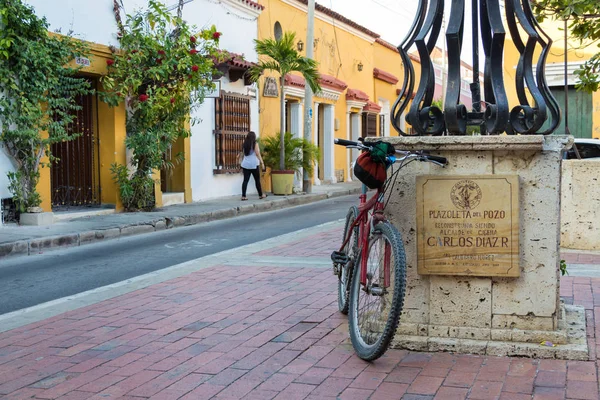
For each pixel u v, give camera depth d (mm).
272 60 20953
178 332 5188
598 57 6957
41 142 11742
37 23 11445
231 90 18531
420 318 4660
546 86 4625
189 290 6758
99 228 11555
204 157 17328
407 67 4898
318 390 3855
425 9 4934
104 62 13672
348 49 27562
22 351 4891
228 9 18516
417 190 4590
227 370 4254
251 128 19719
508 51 15852
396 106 4906
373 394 3766
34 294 7188
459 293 4574
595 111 15852
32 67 11594
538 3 6633
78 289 7418
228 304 6070
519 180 4434
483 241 4477
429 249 4578
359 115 28672
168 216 13422
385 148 4398
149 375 4223
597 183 8578
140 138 13758
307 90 20219
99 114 13992
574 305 5535
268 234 11703
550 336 4371
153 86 13805
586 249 8688
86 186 14086
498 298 4508
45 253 10047
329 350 4598
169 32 15547
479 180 4477
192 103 15117
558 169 4387
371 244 4609
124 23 14281
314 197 19438
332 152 25594
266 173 20531
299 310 5750
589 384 3803
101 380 4172
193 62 14094
